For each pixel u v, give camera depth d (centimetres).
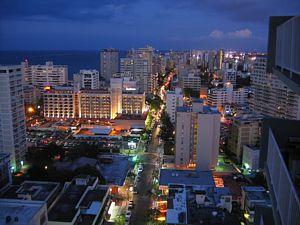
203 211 6475
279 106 15238
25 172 10531
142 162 11988
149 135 15375
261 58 16638
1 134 10444
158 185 9269
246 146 11212
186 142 10750
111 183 9375
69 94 17375
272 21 2636
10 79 10200
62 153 11556
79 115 17600
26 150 11444
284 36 2067
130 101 17562
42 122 17175
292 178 1828
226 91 19962
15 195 7662
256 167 10662
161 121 17312
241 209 8044
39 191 7844
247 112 15150
